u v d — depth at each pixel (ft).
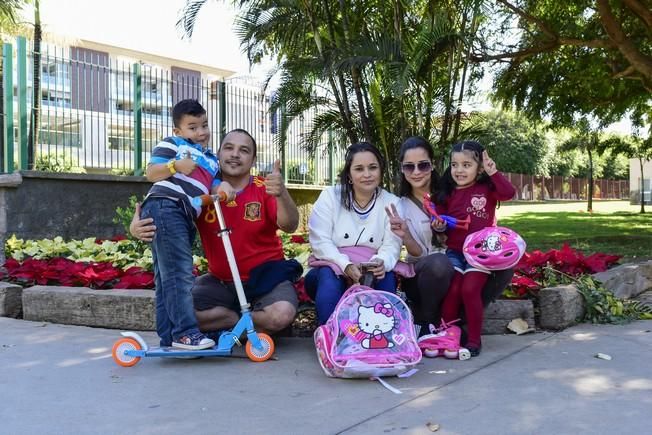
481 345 11.89
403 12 25.57
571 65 43.37
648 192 119.75
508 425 7.70
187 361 11.05
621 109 48.44
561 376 9.78
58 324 14.12
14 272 16.16
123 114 30.27
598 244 34.37
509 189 11.82
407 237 12.08
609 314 13.99
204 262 16.81
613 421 7.77
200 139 11.54
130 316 13.52
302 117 28.12
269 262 11.81
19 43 26.16
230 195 11.00
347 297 10.25
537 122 50.55
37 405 8.64
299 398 8.93
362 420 7.96
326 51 24.30
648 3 35.29
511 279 12.84
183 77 32.60
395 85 21.43
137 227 10.69
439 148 24.32
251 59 27.68
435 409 8.34
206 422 7.95
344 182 11.79
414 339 10.14
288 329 13.05
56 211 26.48
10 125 25.70
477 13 23.03
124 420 8.05
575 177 196.44
